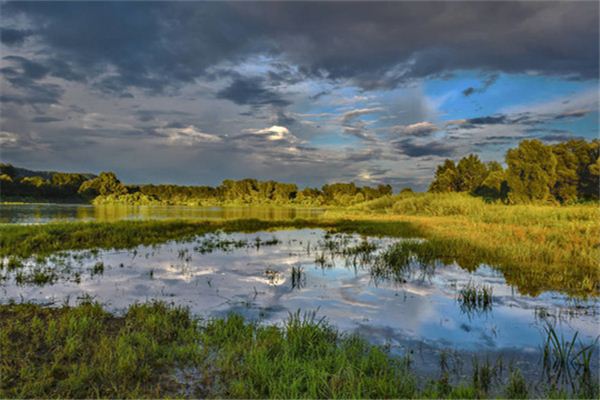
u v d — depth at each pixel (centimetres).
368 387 512
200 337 684
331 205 10112
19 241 1720
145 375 541
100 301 909
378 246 1831
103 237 1966
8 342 629
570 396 503
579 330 747
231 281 1123
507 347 670
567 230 1917
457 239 1762
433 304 910
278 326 754
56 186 9931
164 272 1232
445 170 7056
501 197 4391
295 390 490
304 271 1262
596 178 3750
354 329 752
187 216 4338
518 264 1308
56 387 509
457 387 520
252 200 11200
